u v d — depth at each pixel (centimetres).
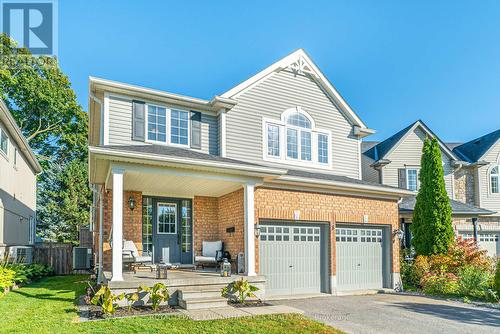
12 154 1770
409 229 1688
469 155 2333
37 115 3216
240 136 1367
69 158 3453
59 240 2891
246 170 1042
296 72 1532
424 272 1404
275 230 1204
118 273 857
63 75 3300
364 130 1630
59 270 1770
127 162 916
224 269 1007
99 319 734
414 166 2073
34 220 2448
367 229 1412
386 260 1434
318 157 1527
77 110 3344
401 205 1825
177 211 1287
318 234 1291
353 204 1353
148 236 1227
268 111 1440
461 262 1392
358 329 757
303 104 1527
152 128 1254
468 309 985
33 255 1741
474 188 2223
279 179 1153
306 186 1249
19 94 3030
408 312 936
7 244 1666
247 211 1062
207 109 1358
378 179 2020
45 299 967
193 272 1119
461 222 2133
